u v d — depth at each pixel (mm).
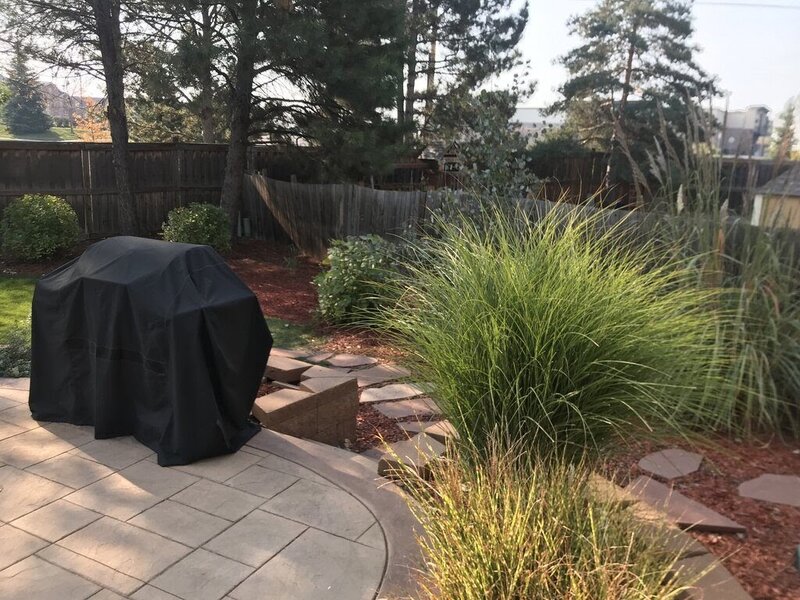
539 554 2012
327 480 3422
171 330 3438
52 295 3953
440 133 23016
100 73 11891
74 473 3424
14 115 20438
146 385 3693
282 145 13289
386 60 11031
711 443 3672
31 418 4145
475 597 1957
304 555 2738
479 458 2742
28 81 11820
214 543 2816
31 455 3619
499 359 2738
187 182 13266
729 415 3896
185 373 3488
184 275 3631
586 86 23406
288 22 10062
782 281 4312
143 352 3623
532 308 2740
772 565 2592
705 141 4723
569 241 3082
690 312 3326
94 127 25406
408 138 15086
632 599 1876
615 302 2807
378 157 11398
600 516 2279
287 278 10047
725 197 4730
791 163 4551
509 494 2219
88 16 10844
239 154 12445
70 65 11609
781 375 4121
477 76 23984
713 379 3484
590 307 2750
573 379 2705
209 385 3555
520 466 2537
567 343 2711
